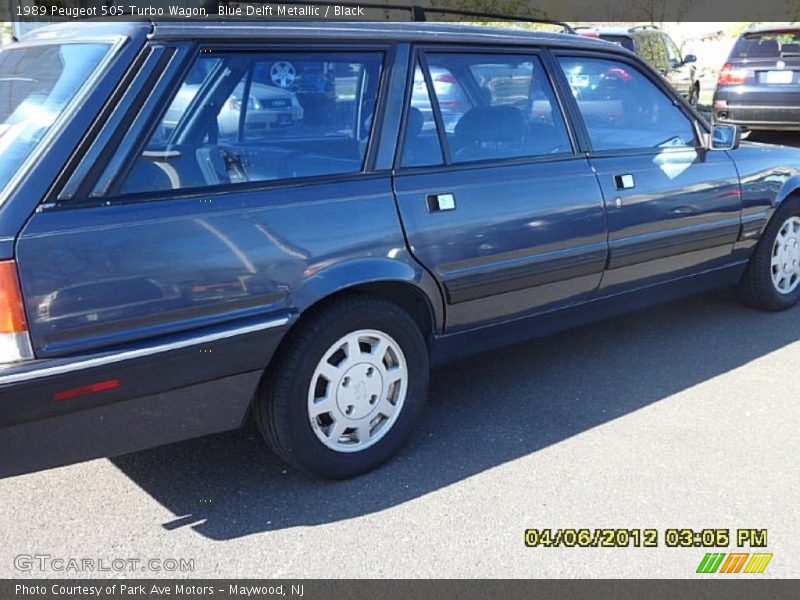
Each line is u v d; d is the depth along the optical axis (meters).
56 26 3.32
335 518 3.15
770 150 5.20
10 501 3.26
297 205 3.11
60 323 2.62
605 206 4.14
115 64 2.81
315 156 3.25
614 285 4.37
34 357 2.59
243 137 3.08
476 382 4.40
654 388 4.30
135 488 3.36
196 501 3.26
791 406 4.09
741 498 3.29
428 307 3.56
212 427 3.05
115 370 2.71
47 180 2.63
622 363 4.64
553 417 3.97
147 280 2.76
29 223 2.57
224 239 2.92
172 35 2.91
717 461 3.56
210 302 2.90
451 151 3.65
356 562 2.90
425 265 3.46
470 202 3.60
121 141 2.76
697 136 4.78
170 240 2.81
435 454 3.63
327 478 3.37
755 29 11.80
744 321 5.33
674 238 4.55
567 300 4.16
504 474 3.46
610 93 4.37
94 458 2.82
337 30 3.34
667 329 5.19
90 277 2.66
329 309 3.22
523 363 4.65
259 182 3.08
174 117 2.89
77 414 2.70
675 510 3.21
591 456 3.60
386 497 3.30
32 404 2.59
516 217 3.76
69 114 2.73
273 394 3.15
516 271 3.82
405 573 2.85
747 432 3.82
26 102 2.91
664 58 15.43
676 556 2.94
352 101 3.36
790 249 5.43
